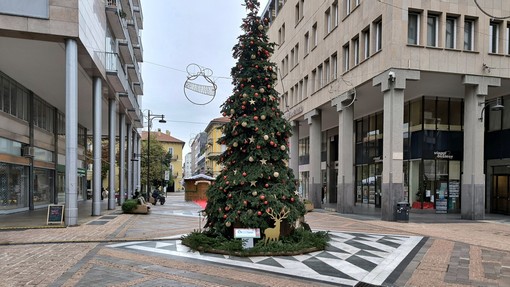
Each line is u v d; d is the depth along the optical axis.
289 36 34.72
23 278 6.60
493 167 24.39
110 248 9.56
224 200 9.53
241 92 9.66
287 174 9.81
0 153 18.50
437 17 19.48
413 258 8.83
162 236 11.62
